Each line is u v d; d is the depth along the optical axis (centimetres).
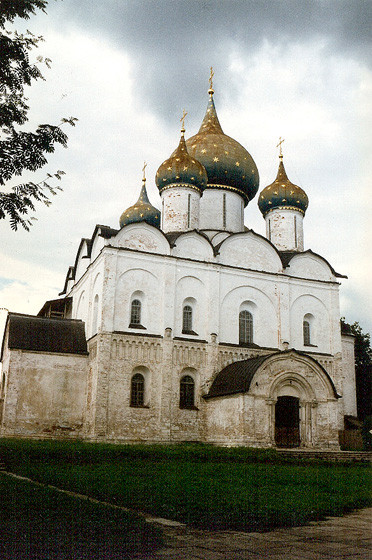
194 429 3581
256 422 3259
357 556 802
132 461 2370
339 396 3616
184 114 4631
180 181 4331
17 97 1420
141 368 3572
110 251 3625
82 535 898
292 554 810
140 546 843
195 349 3725
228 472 2008
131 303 3656
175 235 4047
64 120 1423
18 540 856
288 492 1488
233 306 3969
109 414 3359
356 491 1580
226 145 4772
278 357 3412
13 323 3703
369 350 5422
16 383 3512
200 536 936
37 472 1886
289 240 4666
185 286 3831
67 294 4922
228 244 4088
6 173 1366
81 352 3719
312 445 3434
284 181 4878
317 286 4347
